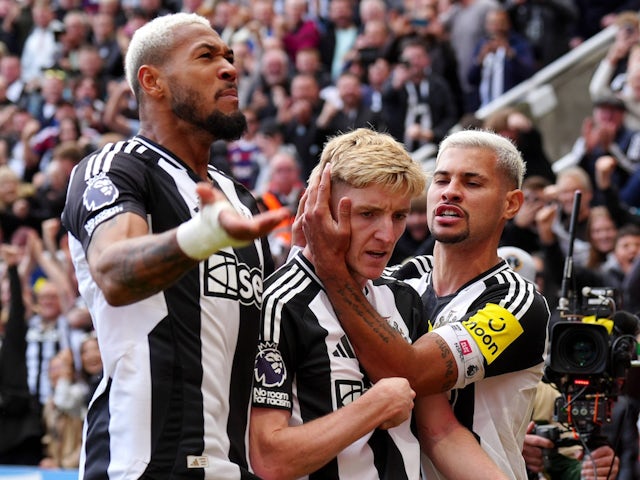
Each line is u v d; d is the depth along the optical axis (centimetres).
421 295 341
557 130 943
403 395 290
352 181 293
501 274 330
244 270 287
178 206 280
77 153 874
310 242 299
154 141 286
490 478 308
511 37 966
